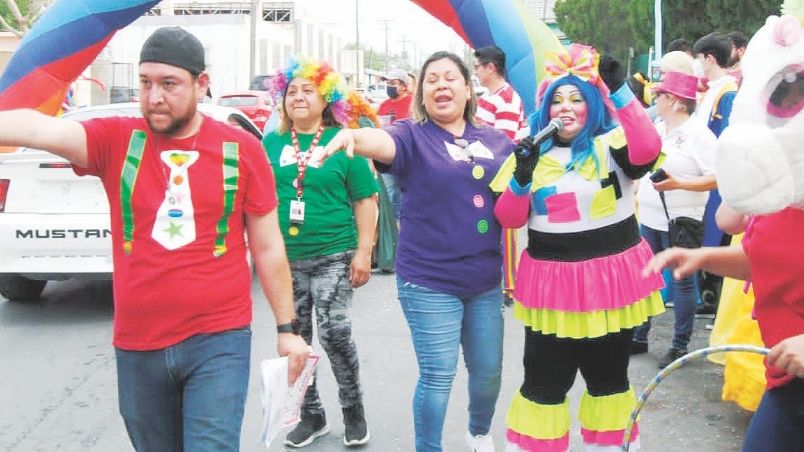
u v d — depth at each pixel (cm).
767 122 234
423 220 393
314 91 456
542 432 373
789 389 260
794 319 255
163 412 308
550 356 371
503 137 409
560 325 360
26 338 683
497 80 691
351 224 467
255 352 643
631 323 363
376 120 512
